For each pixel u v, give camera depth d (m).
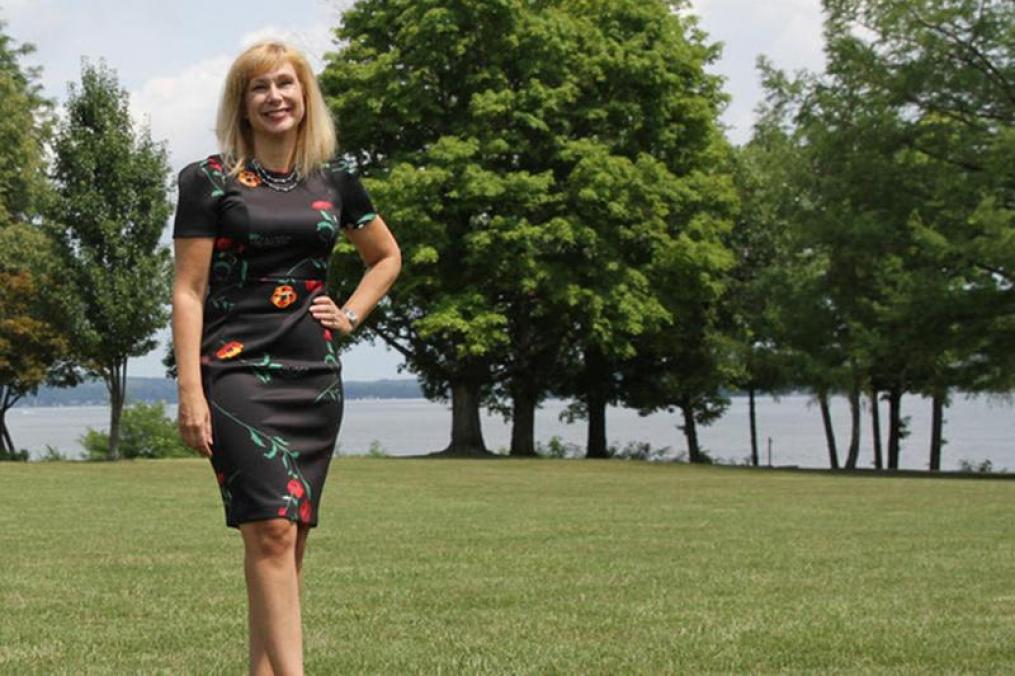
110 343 38.25
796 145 37.78
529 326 39.31
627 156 38.62
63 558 11.41
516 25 36.25
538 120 35.66
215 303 4.54
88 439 49.38
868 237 33.91
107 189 37.75
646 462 35.66
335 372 4.62
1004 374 33.78
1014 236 30.11
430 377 41.84
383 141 38.31
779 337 41.81
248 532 4.36
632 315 36.31
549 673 6.03
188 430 4.41
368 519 16.19
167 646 6.86
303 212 4.59
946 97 33.50
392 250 4.93
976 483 26.05
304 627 7.51
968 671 6.09
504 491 22.75
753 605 8.45
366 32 38.31
